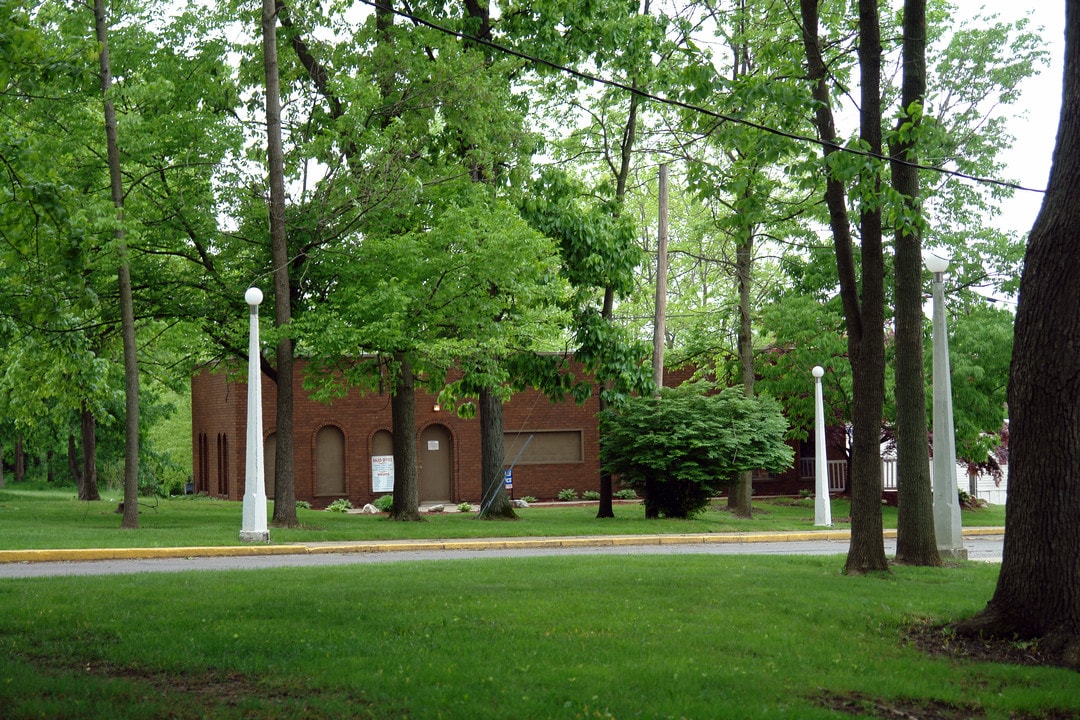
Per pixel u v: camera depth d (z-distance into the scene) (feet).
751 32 91.40
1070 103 31.94
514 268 79.97
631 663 27.22
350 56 84.23
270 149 79.20
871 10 48.08
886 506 130.00
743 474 105.50
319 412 133.90
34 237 34.50
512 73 89.76
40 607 35.58
